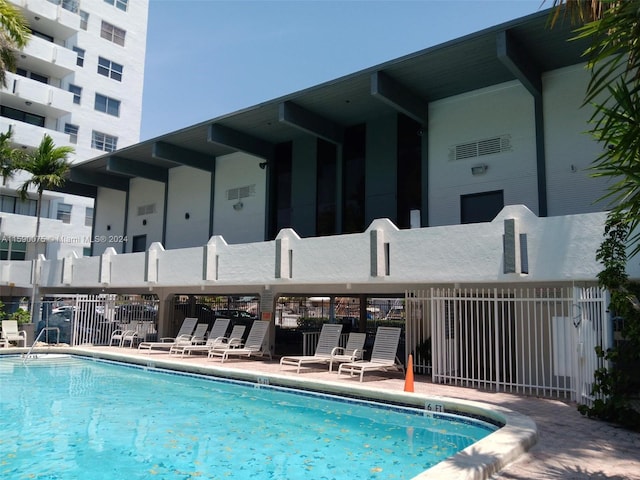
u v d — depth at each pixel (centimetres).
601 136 495
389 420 889
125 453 694
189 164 1991
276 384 1150
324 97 1474
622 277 762
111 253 1892
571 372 922
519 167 1318
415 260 1126
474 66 1277
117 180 2458
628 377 736
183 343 1684
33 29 3425
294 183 1816
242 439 765
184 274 1627
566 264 934
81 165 2294
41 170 2272
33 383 1283
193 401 1058
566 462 543
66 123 3531
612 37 450
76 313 1956
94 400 1069
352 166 1677
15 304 2309
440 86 1393
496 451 534
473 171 1384
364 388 994
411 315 1302
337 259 1257
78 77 3625
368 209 1608
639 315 729
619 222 778
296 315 3375
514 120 1341
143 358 1489
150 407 999
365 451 701
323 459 666
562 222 947
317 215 1741
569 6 556
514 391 1017
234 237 1967
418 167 1522
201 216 2100
